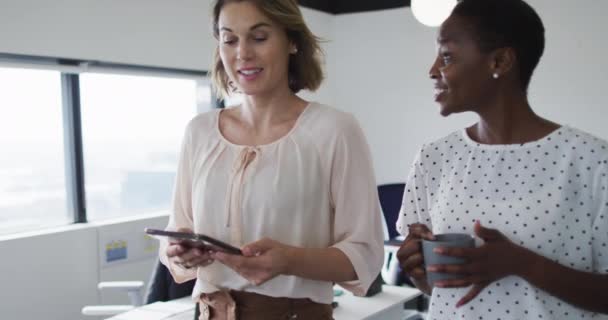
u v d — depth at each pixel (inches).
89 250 140.5
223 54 48.1
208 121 52.5
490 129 44.8
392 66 199.5
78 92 142.9
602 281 38.7
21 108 133.3
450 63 43.0
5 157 131.4
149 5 149.7
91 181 148.3
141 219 152.0
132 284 119.9
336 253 45.8
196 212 49.6
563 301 41.1
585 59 167.5
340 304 97.6
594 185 40.5
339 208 48.1
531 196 42.1
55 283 134.0
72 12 133.1
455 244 38.8
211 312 49.5
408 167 199.5
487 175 44.3
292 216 46.6
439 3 124.2
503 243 38.9
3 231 132.0
